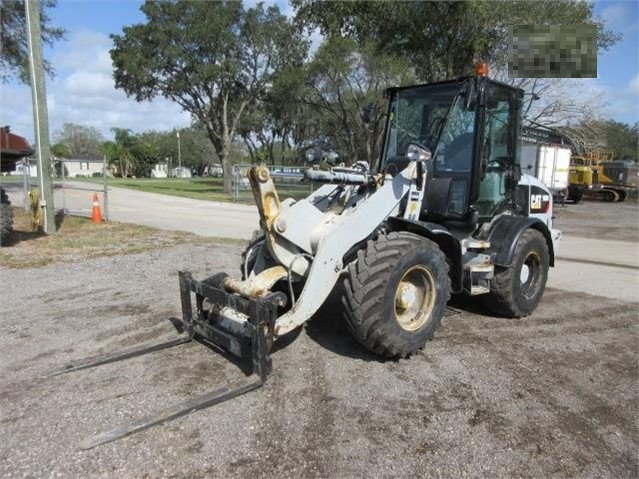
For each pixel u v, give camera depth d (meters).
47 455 3.03
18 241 10.00
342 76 26.55
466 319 5.63
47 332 5.04
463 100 5.06
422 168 4.77
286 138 43.66
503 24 16.73
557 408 3.69
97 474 2.86
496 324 5.49
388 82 25.45
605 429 3.44
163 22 27.97
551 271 8.56
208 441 3.17
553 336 5.18
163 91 30.22
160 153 91.62
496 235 5.48
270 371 3.92
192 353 4.47
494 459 3.07
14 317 5.49
